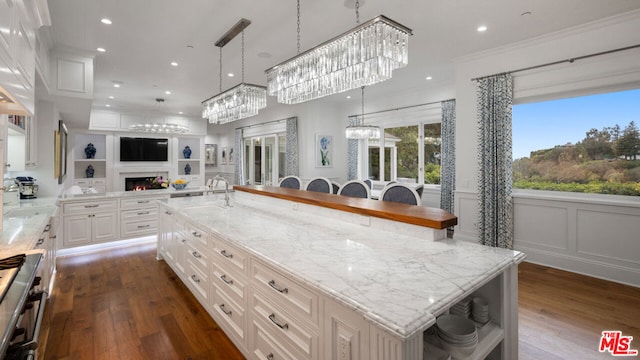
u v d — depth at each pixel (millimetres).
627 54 3051
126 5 2754
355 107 6914
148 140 8117
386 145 6480
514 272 1519
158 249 3916
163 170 8383
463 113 4242
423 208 2137
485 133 3977
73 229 4062
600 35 3186
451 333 1271
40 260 1525
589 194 3549
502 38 3561
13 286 1178
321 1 2752
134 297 2867
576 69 3354
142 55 3979
